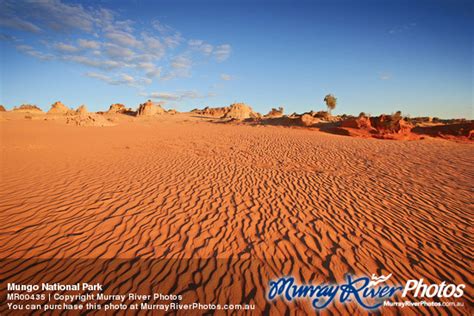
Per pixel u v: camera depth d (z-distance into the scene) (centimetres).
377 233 435
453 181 754
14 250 366
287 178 765
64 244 384
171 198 585
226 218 483
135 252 368
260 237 415
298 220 479
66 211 504
